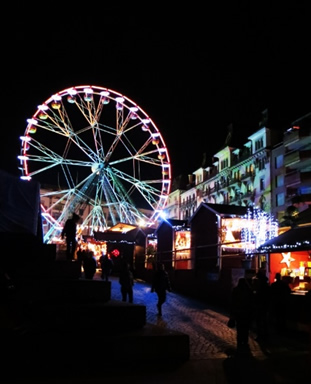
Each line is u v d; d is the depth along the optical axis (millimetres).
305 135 44812
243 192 59375
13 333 7305
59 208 81875
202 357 9312
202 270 24922
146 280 30922
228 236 24562
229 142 64500
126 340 7926
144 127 36750
